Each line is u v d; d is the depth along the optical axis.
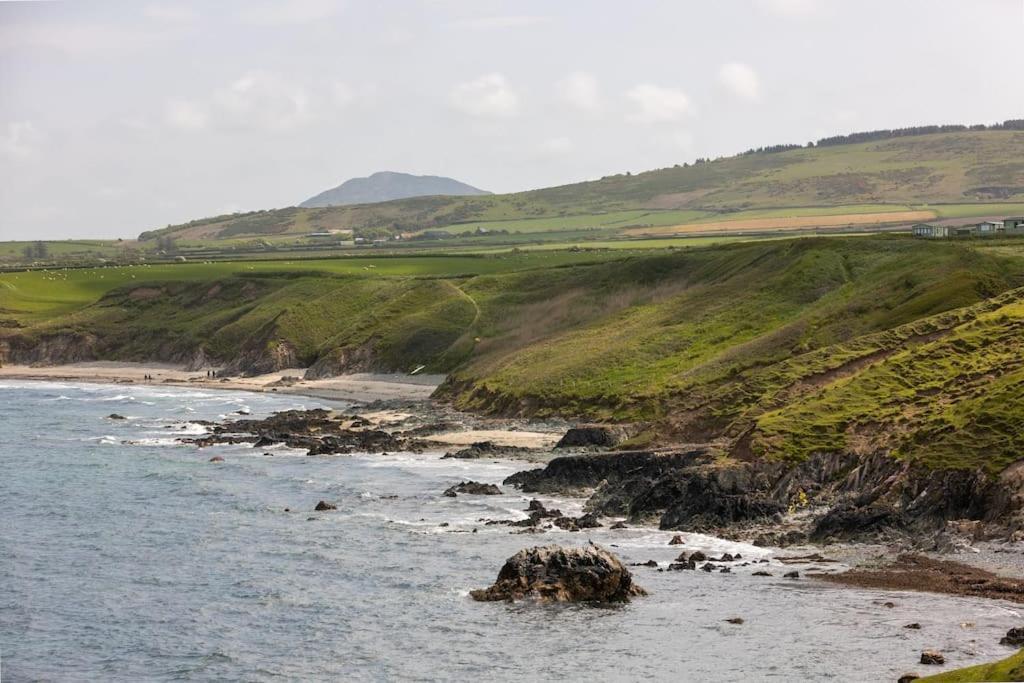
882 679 47.00
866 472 76.75
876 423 81.38
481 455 111.06
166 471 105.94
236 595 63.56
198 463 111.12
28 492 95.19
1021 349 85.25
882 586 60.22
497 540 74.62
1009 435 72.00
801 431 83.00
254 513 85.62
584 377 135.50
